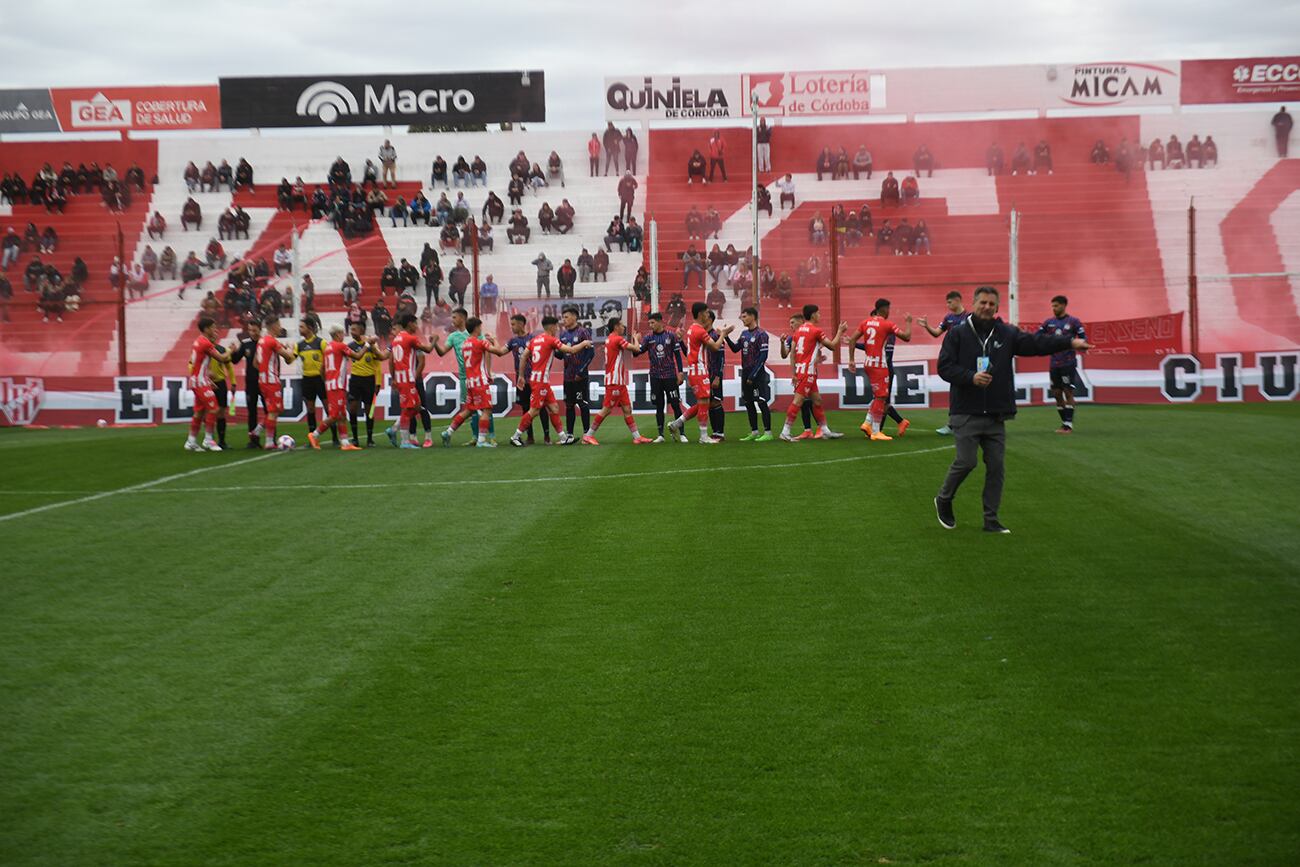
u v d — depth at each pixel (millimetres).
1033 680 5629
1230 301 35750
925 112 39375
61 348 34469
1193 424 18469
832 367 24297
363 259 37094
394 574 8258
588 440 17609
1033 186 38969
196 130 39656
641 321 30172
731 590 7602
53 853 3992
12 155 40688
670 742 4918
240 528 10258
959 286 35469
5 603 7516
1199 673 5691
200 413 17688
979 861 3830
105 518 10883
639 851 3947
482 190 39719
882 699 5398
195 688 5730
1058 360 17219
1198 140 39031
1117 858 3834
